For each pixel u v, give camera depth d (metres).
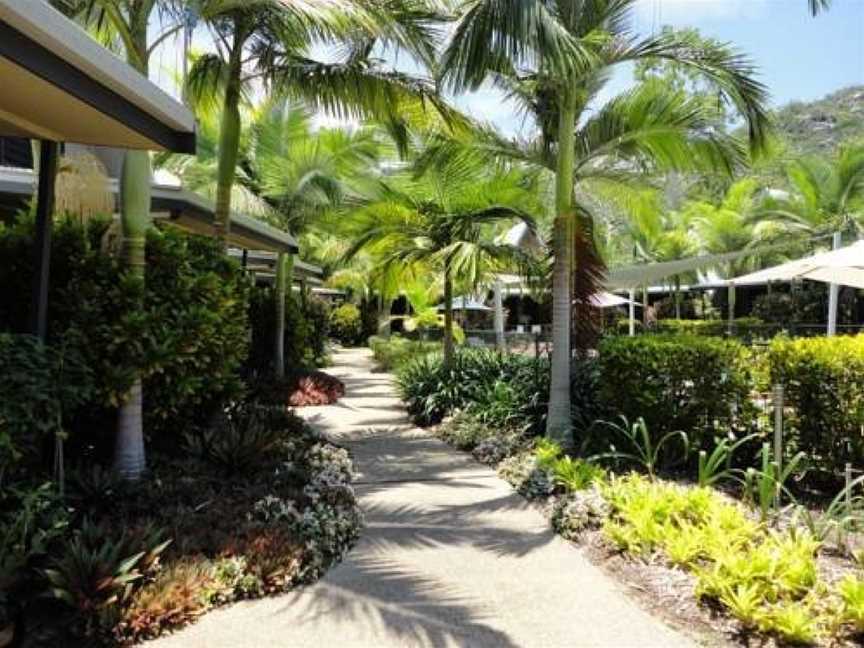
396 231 11.47
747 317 29.59
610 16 7.52
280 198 15.48
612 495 5.46
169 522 4.59
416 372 11.85
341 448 8.15
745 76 7.36
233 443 6.06
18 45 3.26
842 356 5.97
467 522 5.64
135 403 5.55
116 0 5.66
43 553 3.76
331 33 7.77
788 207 26.94
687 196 31.52
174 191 7.82
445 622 3.83
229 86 8.72
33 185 7.03
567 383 7.83
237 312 7.17
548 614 3.94
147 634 3.51
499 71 6.96
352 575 4.49
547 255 9.12
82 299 5.18
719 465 6.38
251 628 3.69
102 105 3.94
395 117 9.54
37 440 4.37
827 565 4.35
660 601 4.06
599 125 8.35
